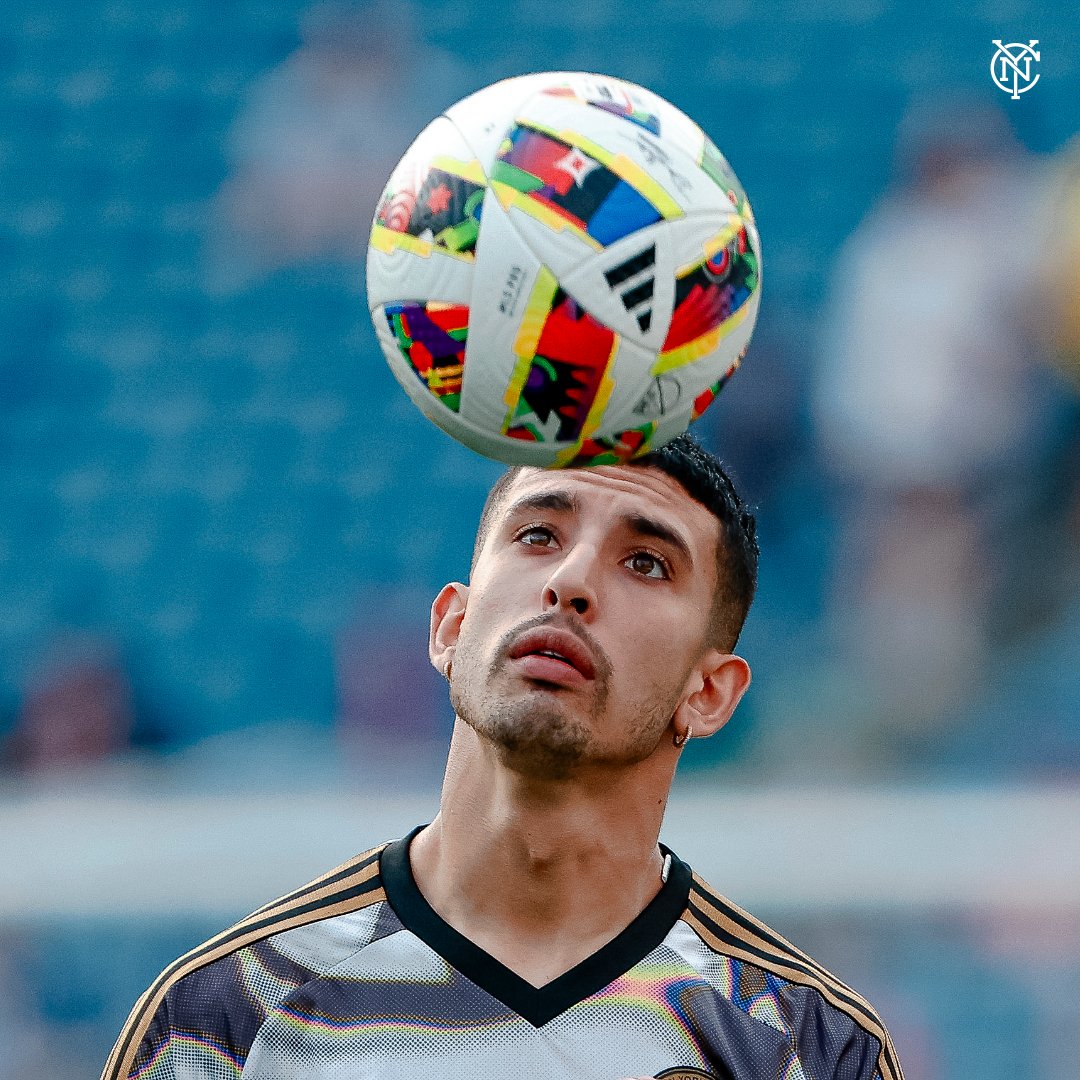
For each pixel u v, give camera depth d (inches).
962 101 1584.6
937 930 1066.1
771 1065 473.4
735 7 1669.5
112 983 1072.2
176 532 1438.2
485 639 458.6
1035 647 1274.6
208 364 1523.1
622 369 410.3
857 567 1310.3
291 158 1593.3
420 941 472.7
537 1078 459.8
